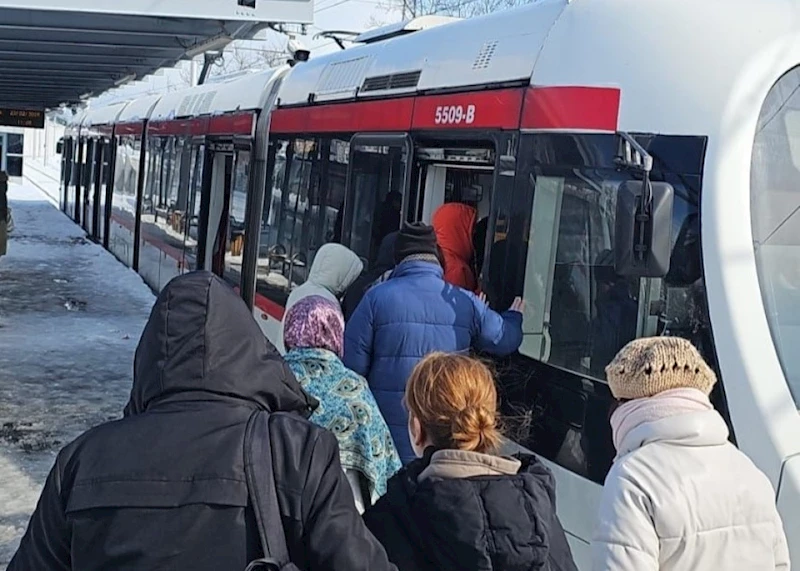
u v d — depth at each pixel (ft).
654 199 12.02
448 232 17.58
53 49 38.83
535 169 15.14
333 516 6.92
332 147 23.93
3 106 100.32
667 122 13.16
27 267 60.90
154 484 6.70
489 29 17.62
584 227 14.11
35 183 167.73
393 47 21.72
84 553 6.65
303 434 7.14
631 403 8.95
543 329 14.78
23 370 33.30
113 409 28.99
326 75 25.58
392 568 7.11
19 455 24.09
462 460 8.29
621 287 13.42
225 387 7.07
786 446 11.68
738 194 12.51
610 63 14.14
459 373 8.55
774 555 8.76
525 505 7.94
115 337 40.09
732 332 12.14
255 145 30.99
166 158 47.26
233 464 6.80
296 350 11.50
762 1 13.60
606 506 8.61
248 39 31.50
